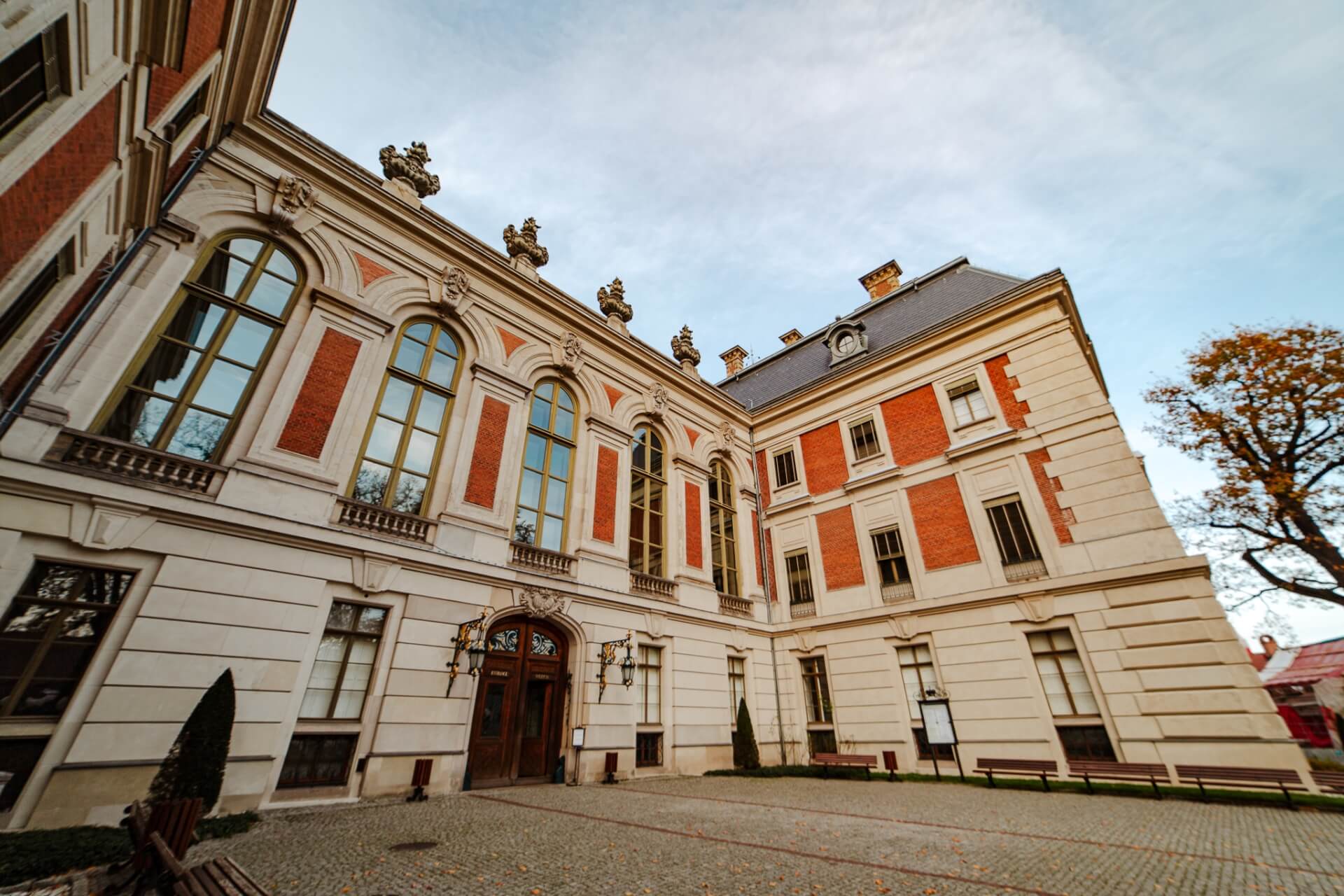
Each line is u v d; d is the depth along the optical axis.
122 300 9.11
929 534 16.81
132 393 8.98
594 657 13.94
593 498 15.57
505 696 12.38
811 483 20.56
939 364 18.34
